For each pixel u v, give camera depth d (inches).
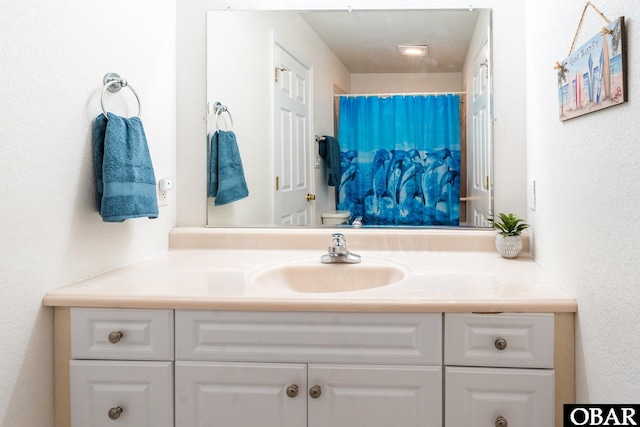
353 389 43.9
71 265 49.1
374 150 71.4
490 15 68.1
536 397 42.8
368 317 43.4
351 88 71.5
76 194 49.6
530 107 63.8
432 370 43.3
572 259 44.3
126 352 45.2
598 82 36.9
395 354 43.6
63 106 47.1
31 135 42.8
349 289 59.9
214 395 44.7
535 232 61.6
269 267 59.4
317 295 44.8
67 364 46.1
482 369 43.1
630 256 32.1
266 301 43.6
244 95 72.2
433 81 70.0
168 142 69.9
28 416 43.1
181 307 44.1
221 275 53.7
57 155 46.5
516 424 43.0
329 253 62.1
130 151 52.5
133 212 51.9
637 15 30.8
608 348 35.7
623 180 33.1
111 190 50.0
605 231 36.3
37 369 44.3
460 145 69.6
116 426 45.6
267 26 71.6
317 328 43.8
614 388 34.6
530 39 63.1
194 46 71.6
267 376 44.3
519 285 48.3
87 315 45.3
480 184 69.0
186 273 54.8
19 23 41.1
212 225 72.4
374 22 70.7
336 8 70.9
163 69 68.1
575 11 43.2
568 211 45.7
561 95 46.8
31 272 43.4
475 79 69.0
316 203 72.1
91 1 51.0
